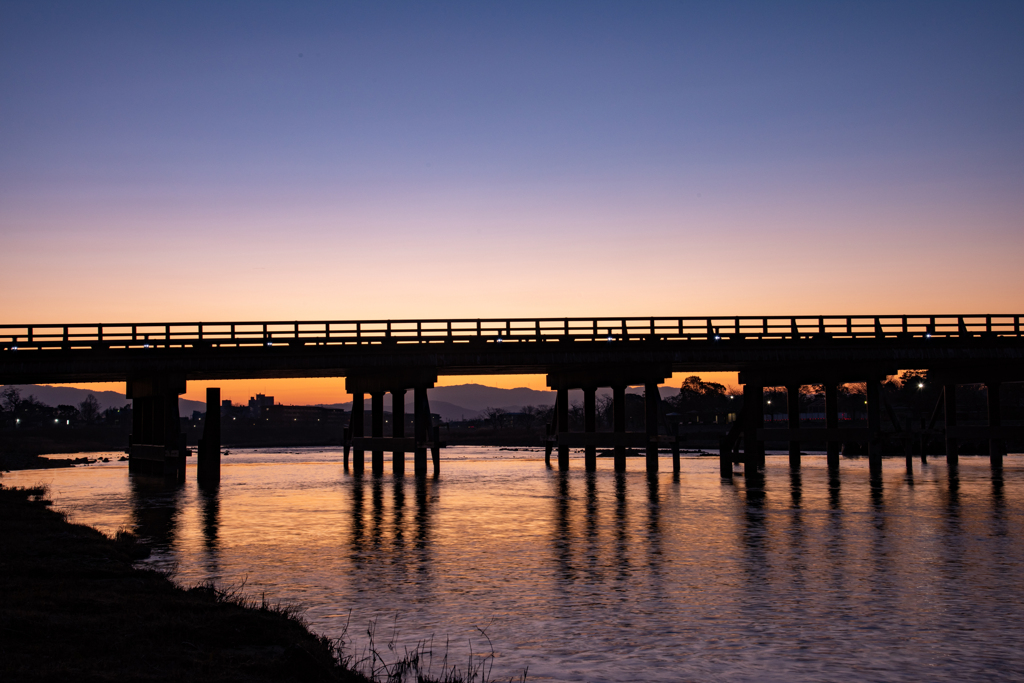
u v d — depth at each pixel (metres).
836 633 17.48
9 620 14.69
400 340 53.03
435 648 16.47
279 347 51.19
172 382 51.91
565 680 14.66
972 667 15.27
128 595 17.70
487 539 29.91
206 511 38.66
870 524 33.38
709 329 56.41
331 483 55.88
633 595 21.00
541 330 54.81
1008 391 198.75
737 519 35.09
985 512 36.97
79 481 60.25
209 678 12.59
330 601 20.34
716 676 14.86
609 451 113.81
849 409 197.88
